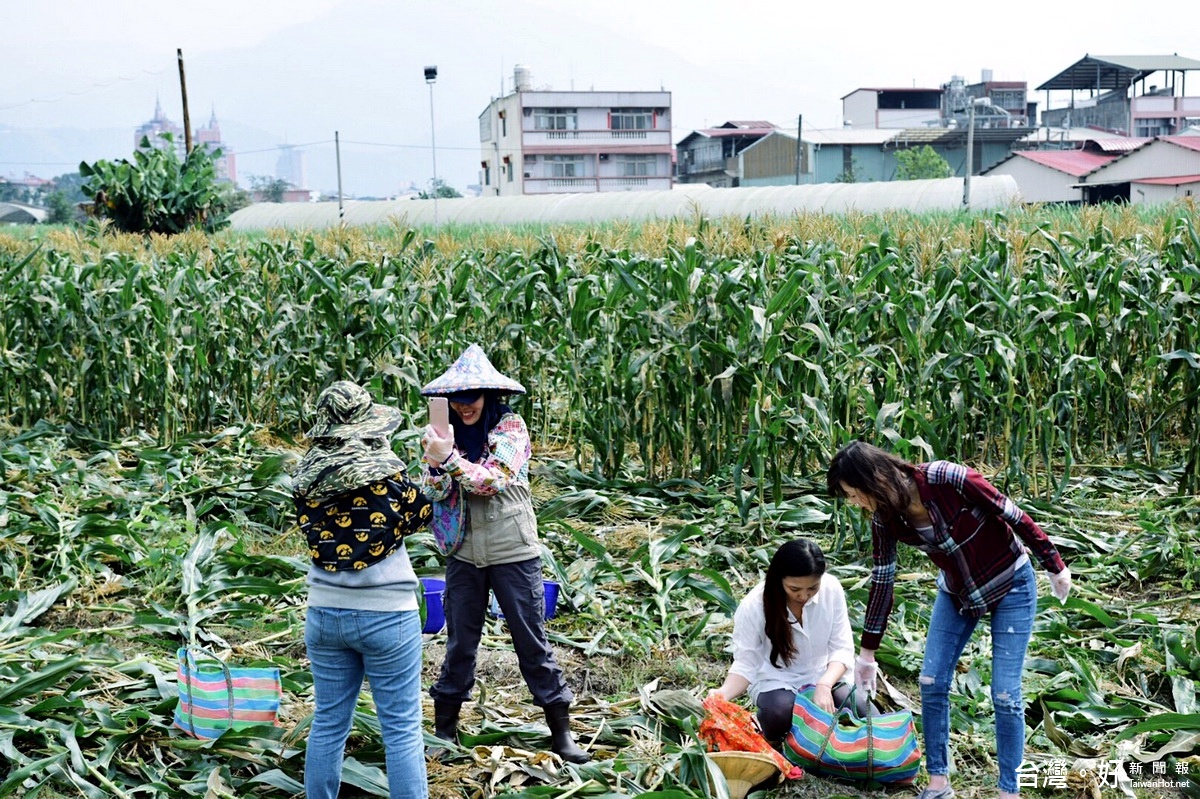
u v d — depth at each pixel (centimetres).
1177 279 850
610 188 7719
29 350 1046
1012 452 741
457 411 427
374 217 3588
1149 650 507
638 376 809
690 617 579
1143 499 757
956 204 2869
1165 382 820
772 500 759
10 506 729
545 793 395
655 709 463
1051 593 593
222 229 2548
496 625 570
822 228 997
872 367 786
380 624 360
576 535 634
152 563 632
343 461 357
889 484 374
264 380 1065
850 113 8312
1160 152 4088
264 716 434
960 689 479
